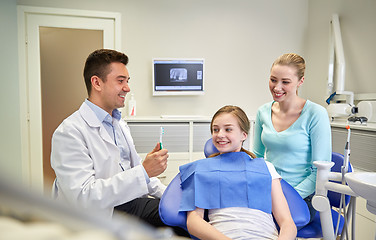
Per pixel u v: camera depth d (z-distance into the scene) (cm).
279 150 141
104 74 128
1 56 241
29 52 275
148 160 120
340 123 239
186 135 270
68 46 296
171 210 105
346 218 120
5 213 14
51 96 296
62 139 115
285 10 322
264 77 322
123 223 20
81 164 114
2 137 243
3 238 14
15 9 267
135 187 112
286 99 141
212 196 105
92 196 108
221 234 95
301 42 327
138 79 296
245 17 314
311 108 135
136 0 291
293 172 137
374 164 194
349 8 264
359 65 254
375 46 237
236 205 104
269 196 107
